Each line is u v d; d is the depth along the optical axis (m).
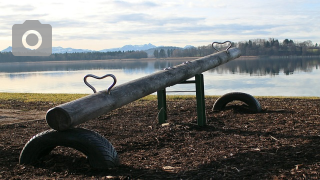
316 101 10.35
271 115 7.78
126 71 56.78
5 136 6.37
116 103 4.70
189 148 5.20
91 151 4.20
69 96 14.20
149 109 9.40
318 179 3.61
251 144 5.30
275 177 3.72
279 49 126.75
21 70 74.50
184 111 8.91
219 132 6.31
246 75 39.53
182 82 7.00
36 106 10.94
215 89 24.33
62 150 5.04
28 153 4.43
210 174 3.94
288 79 32.81
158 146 5.43
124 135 6.39
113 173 4.05
